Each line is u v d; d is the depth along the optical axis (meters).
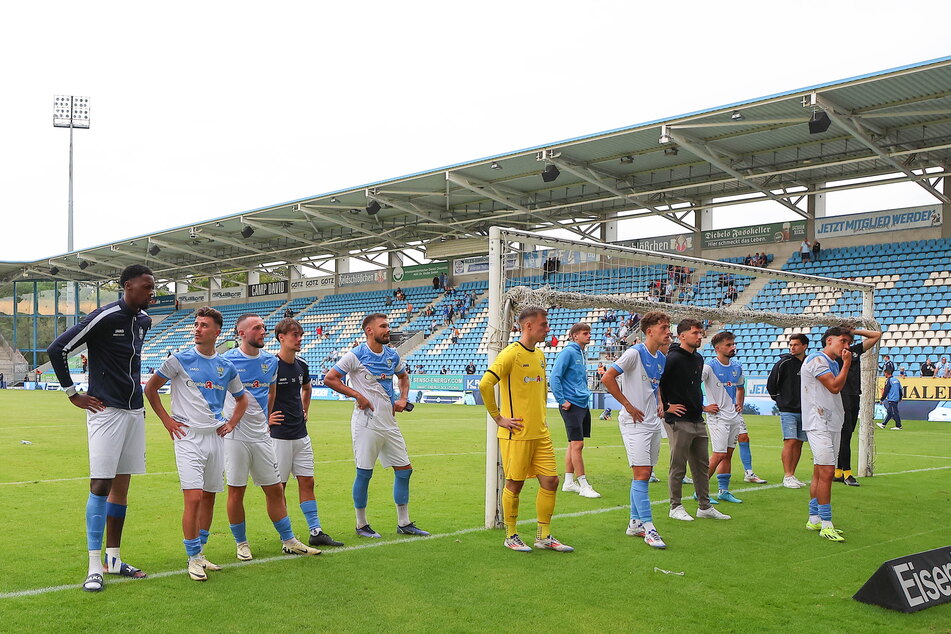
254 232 33.84
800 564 5.27
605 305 7.36
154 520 6.54
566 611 4.23
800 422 8.59
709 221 28.19
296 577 4.82
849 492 8.30
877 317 23.12
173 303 50.44
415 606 4.28
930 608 4.36
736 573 5.04
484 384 5.40
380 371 5.97
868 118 18.23
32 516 6.71
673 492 6.82
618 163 22.97
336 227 33.09
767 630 3.97
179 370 4.91
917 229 24.12
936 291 22.62
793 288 25.00
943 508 7.35
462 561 5.26
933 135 19.67
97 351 4.64
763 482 9.03
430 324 34.38
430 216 30.08
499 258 6.49
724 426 7.71
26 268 44.41
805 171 23.72
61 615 4.04
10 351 46.66
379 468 10.11
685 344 6.71
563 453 12.29
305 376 5.79
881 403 20.09
